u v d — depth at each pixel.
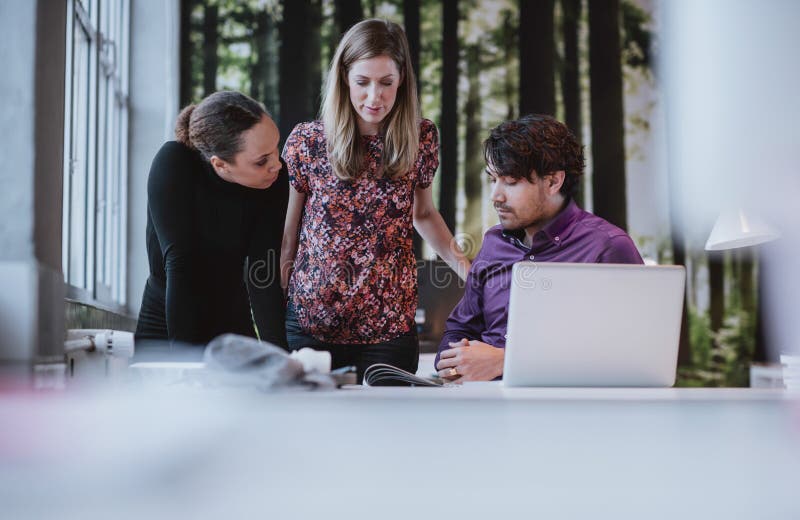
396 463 1.08
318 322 2.36
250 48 6.31
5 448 1.02
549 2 6.87
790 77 7.05
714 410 1.17
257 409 1.06
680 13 7.07
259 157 1.89
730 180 7.04
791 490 1.18
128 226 5.55
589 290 1.64
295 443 1.07
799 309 7.04
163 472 1.03
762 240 3.92
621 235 2.39
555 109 6.84
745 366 7.04
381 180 2.34
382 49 2.23
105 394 1.13
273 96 6.33
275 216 2.07
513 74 6.78
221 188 1.98
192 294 1.90
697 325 7.04
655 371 1.68
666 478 1.15
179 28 6.13
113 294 5.20
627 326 1.66
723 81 7.05
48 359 1.56
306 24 6.41
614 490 1.13
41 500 1.02
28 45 1.57
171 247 1.89
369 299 2.35
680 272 1.66
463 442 1.09
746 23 7.07
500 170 2.35
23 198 1.56
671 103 7.02
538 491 1.11
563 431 1.12
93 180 4.29
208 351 1.30
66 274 3.63
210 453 1.05
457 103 6.69
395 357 2.38
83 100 4.12
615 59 6.96
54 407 1.03
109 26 4.99
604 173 6.93
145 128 5.68
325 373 1.47
